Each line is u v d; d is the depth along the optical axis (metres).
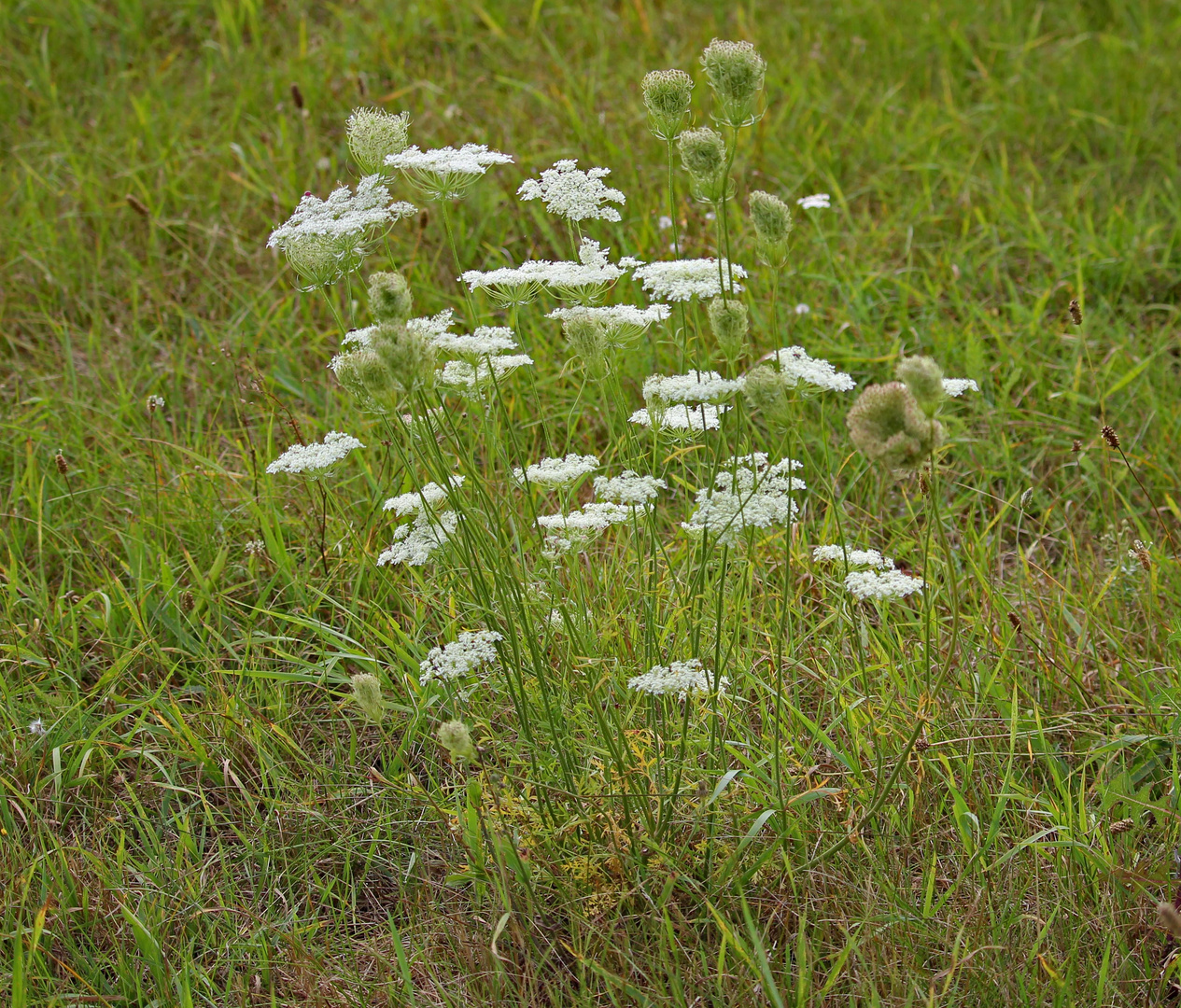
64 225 5.11
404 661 3.05
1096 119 5.88
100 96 5.96
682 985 2.42
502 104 5.86
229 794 2.96
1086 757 2.93
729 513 2.42
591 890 2.58
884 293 4.82
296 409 4.28
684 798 2.68
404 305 2.31
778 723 2.49
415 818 2.89
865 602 3.42
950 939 2.46
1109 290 4.88
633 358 4.28
